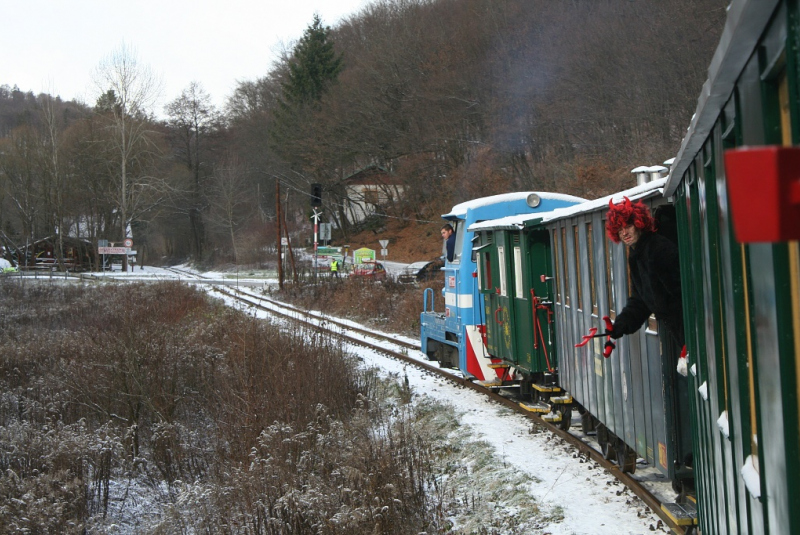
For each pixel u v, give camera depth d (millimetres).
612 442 8086
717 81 2604
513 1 42562
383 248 41844
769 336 2250
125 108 64438
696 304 4246
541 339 10430
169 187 67625
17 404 12195
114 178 65875
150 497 9219
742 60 2367
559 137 36188
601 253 7625
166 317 20594
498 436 9977
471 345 12852
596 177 28969
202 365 12672
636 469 7953
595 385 8242
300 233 70625
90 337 15172
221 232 78250
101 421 11273
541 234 10547
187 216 88250
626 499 7047
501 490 7879
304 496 6852
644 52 28891
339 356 13781
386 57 53469
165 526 7449
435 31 51219
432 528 6977
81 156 67312
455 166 50438
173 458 9906
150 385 11531
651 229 5496
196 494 7641
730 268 2908
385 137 56156
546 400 10953
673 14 28359
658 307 5500
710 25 27281
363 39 65875
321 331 15000
